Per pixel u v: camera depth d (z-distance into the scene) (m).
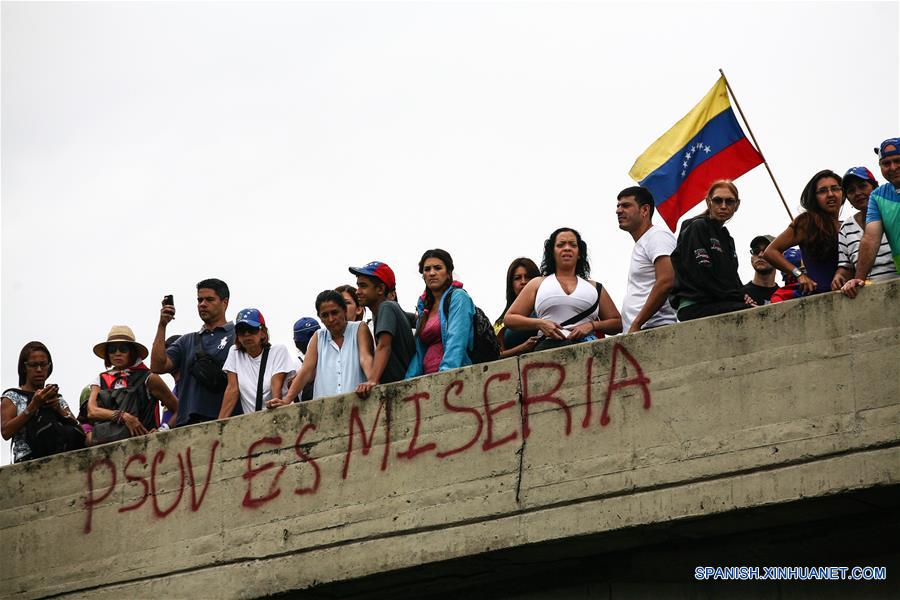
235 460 35.44
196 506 35.62
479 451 32.50
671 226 40.97
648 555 31.97
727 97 41.31
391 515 33.12
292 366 37.78
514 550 31.75
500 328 38.97
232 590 34.50
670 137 41.56
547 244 35.81
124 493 36.69
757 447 29.58
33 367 39.25
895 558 29.83
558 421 31.81
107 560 36.38
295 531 34.16
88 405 38.94
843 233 33.50
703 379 30.47
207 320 39.12
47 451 38.50
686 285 32.91
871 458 28.50
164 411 41.31
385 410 33.91
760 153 40.22
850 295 29.45
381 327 34.88
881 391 28.78
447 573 33.31
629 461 30.80
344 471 34.00
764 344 30.05
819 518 30.16
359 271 35.84
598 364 31.69
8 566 37.44
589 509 30.89
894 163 31.47
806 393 29.42
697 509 29.80
